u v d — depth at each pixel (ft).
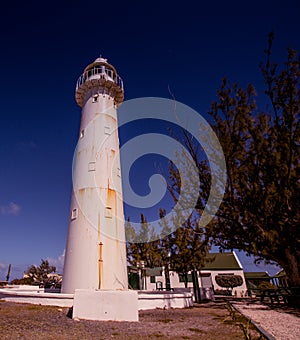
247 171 37.81
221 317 30.60
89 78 58.90
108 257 41.50
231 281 110.63
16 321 24.89
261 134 38.04
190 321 28.30
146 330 23.39
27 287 56.39
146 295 39.70
